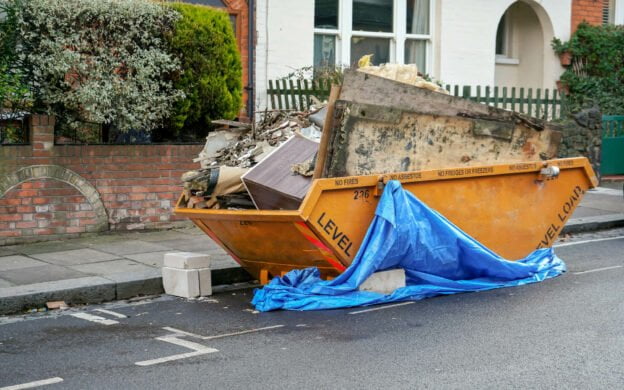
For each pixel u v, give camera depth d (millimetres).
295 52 15625
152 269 9727
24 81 11250
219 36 12406
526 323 7496
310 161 8242
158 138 12859
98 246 11156
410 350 6703
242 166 8797
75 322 7988
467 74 17766
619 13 20125
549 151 9438
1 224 11180
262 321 7840
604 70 19047
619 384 5789
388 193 8188
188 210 9000
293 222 7977
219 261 10203
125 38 11492
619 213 14211
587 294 8625
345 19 16547
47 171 11453
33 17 10953
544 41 19172
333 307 8219
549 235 9695
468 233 8977
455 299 8555
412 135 8484
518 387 5750
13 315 8352
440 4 17391
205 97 12383
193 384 5941
